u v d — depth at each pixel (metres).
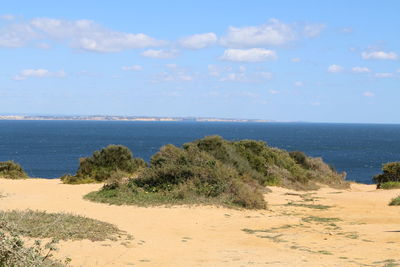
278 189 29.30
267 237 14.98
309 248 13.27
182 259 11.60
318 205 23.05
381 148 129.88
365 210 21.25
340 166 77.25
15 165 32.91
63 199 21.38
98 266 10.34
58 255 10.70
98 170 29.77
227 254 12.35
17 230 9.15
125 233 14.21
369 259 11.69
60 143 128.12
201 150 28.98
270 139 169.25
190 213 18.95
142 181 23.33
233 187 22.27
